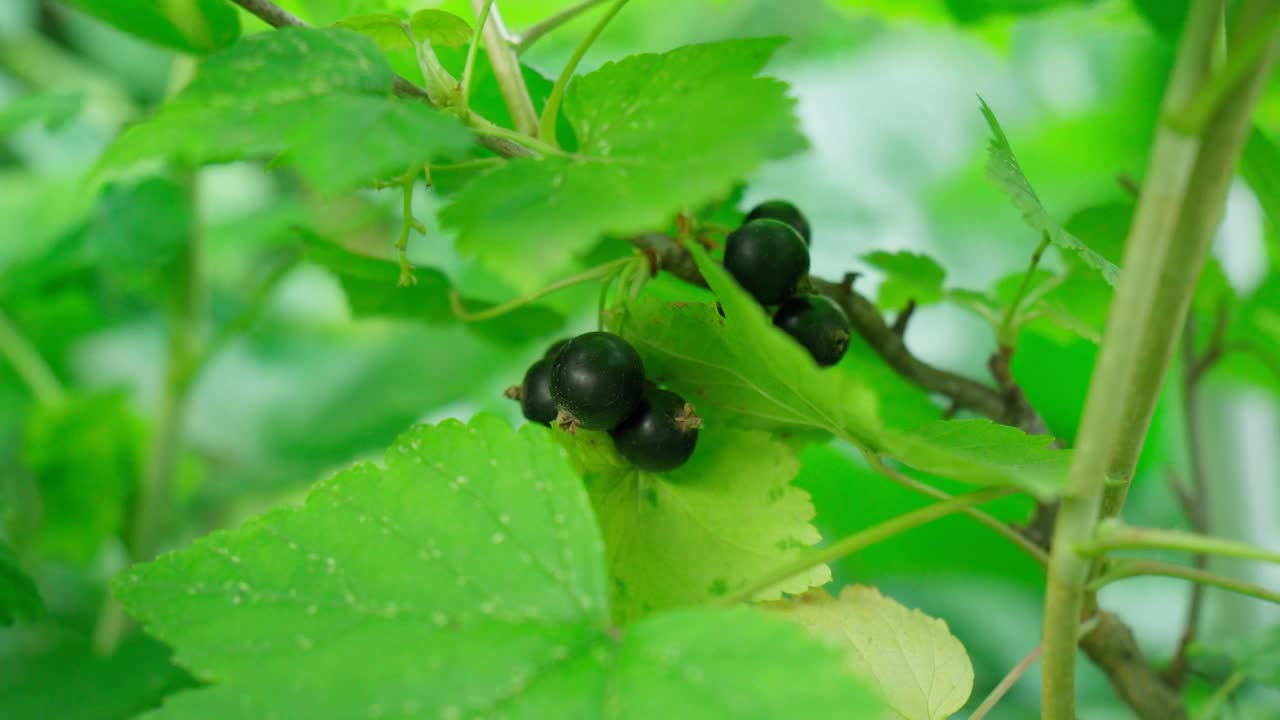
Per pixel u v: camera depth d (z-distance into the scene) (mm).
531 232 390
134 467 616
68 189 643
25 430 596
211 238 633
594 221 390
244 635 402
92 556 624
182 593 406
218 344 572
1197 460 501
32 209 635
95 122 722
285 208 662
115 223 539
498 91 460
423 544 406
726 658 386
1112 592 777
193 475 683
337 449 646
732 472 437
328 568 406
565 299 536
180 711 394
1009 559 551
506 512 407
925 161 940
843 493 527
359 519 409
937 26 605
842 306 465
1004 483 400
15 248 614
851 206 881
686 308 425
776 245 427
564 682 392
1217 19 383
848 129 933
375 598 403
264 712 393
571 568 401
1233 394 569
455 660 396
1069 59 872
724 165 392
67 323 742
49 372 726
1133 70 776
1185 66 385
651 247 442
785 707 381
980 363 836
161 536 596
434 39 441
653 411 426
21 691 507
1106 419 392
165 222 541
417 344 683
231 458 840
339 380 805
